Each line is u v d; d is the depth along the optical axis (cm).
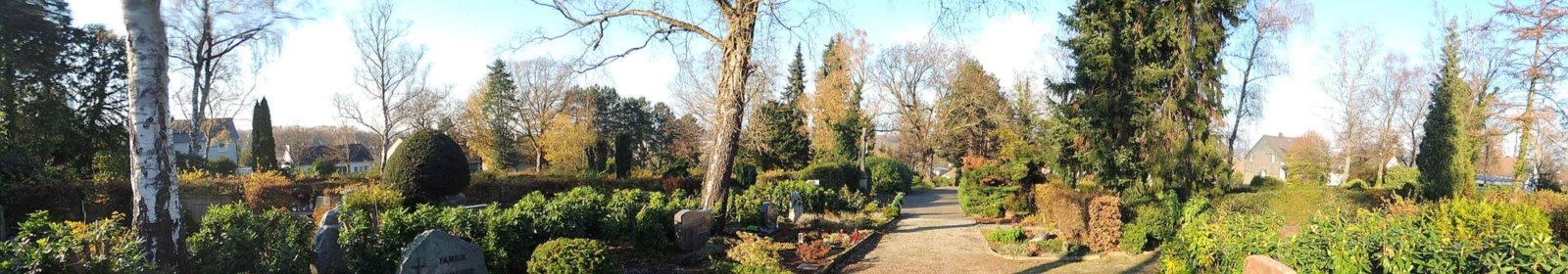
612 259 804
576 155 4216
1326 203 1279
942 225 1748
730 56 1256
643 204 1189
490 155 4456
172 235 596
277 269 670
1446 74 2091
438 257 717
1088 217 1256
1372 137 3522
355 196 1030
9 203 1379
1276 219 755
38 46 1742
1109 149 1723
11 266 491
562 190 2188
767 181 2844
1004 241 1336
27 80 1806
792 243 1264
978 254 1228
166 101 599
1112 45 1705
